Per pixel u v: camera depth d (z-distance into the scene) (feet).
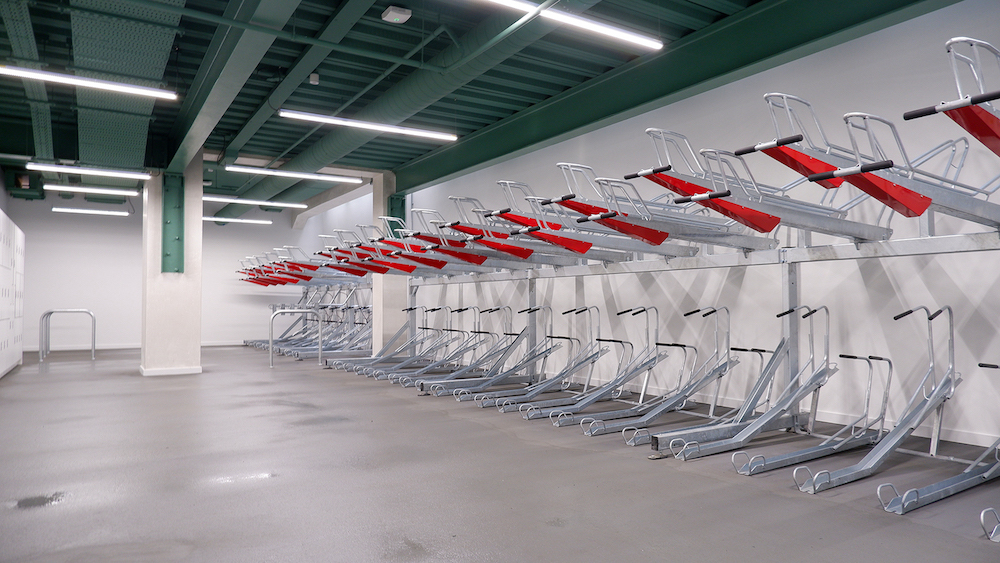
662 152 24.35
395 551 9.34
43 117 23.52
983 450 15.25
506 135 29.35
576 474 13.56
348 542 9.69
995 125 9.31
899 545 9.51
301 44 21.25
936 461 14.37
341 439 16.98
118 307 49.39
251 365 36.14
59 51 20.99
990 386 15.72
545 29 17.58
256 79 24.22
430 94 22.50
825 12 16.81
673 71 21.07
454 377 28.78
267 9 15.30
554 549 9.40
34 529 10.30
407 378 27.78
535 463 14.51
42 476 13.39
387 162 38.45
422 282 36.73
